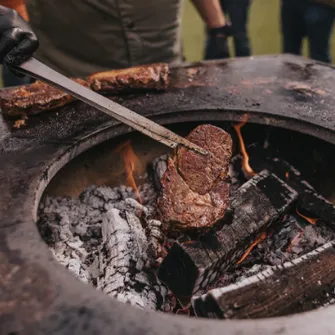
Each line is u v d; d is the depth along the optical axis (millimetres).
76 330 518
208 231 711
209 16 1215
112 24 1085
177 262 668
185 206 708
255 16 2801
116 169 900
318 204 828
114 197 869
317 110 869
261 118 869
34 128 816
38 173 723
